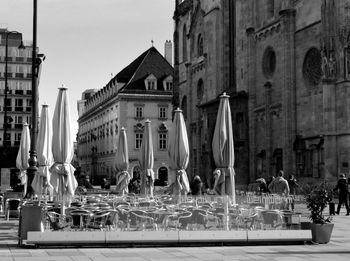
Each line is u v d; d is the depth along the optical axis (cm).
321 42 4972
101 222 2328
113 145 12888
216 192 2772
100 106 14362
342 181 3678
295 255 1930
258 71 6450
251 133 6494
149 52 12962
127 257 1856
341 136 4778
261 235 2225
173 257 1869
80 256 1867
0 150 10212
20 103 11094
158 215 2394
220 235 2198
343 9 4762
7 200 3206
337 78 4828
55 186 2541
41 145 3108
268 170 6088
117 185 3941
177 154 3288
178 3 9475
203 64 8319
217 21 7706
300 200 3084
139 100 12112
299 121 5534
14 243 2192
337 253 1986
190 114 8788
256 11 6550
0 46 11075
